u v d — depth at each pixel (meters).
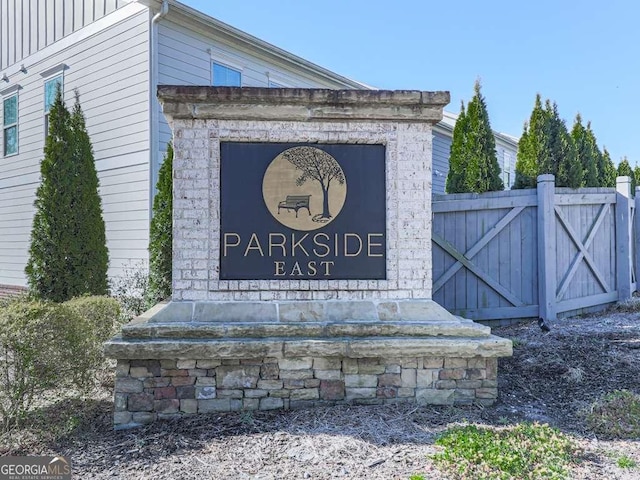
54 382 3.60
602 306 7.02
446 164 15.99
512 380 4.25
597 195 6.87
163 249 6.07
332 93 3.90
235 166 3.96
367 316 3.87
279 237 3.96
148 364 3.55
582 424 3.39
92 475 2.80
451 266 6.22
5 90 12.09
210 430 3.31
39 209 6.47
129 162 8.62
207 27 8.95
